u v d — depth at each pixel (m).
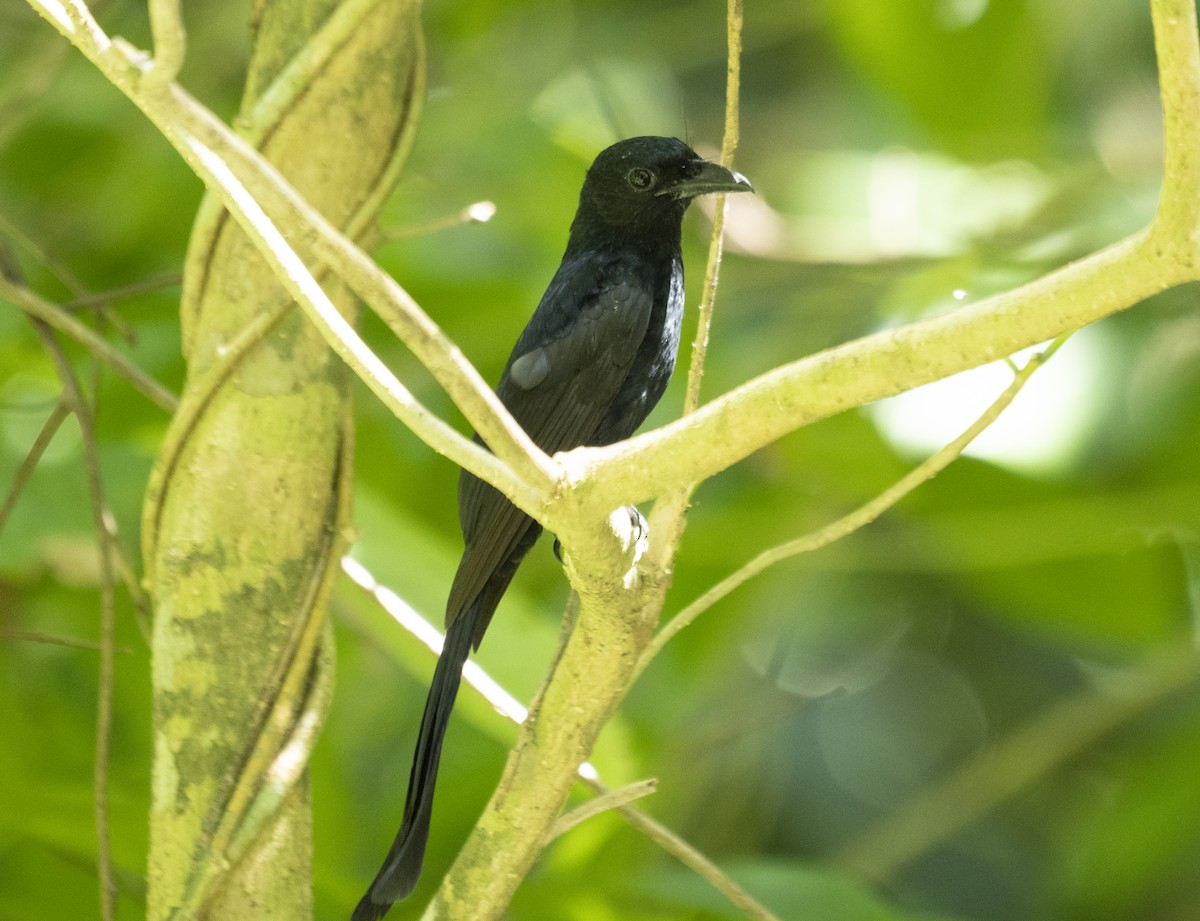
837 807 13.88
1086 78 13.67
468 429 11.18
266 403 5.75
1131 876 11.81
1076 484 10.70
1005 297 3.76
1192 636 11.70
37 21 11.97
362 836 10.71
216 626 5.71
